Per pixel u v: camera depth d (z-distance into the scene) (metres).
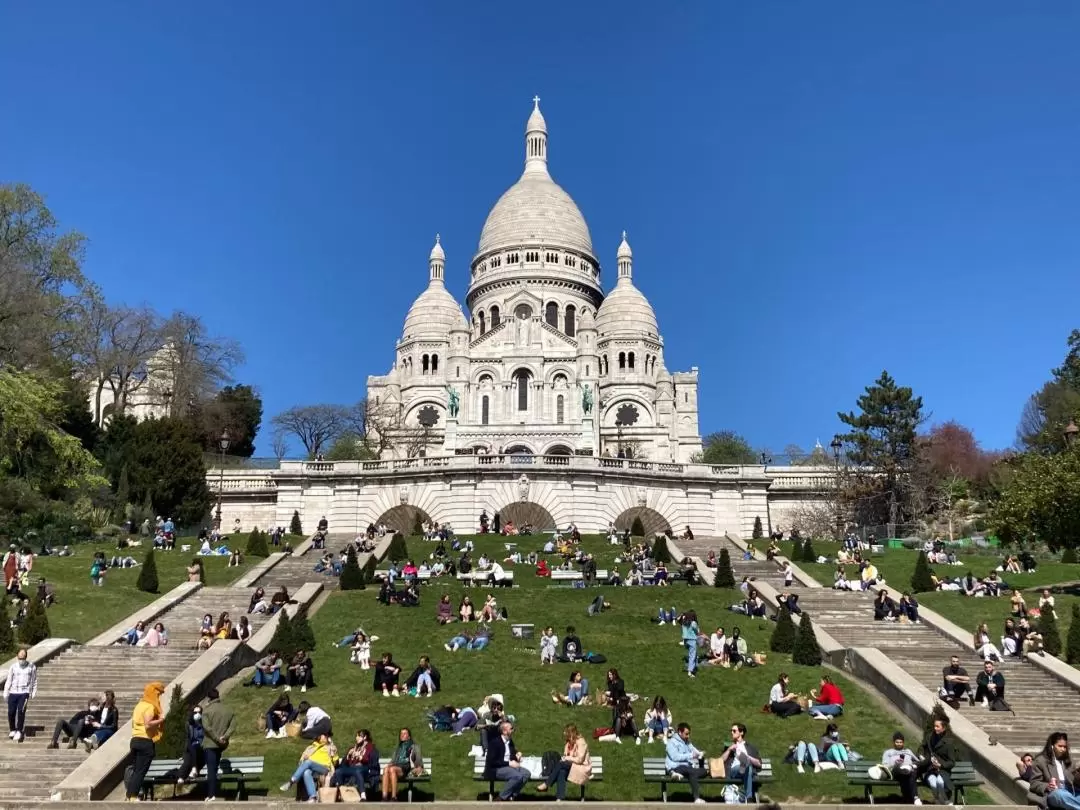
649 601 47.50
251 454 119.06
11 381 58.84
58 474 63.38
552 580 52.91
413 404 131.88
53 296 73.94
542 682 34.50
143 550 61.38
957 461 110.12
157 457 76.44
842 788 26.48
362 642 37.44
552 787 25.61
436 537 66.69
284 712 30.06
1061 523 53.72
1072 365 111.25
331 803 22.77
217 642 36.59
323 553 62.94
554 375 122.38
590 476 76.12
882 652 37.69
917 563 55.81
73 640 38.00
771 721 31.41
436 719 30.03
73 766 26.62
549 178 158.50
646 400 133.00
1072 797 23.05
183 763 24.67
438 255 148.50
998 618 45.06
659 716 29.69
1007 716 31.97
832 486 85.69
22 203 75.62
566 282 143.88
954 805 24.25
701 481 79.62
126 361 91.00
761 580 53.38
